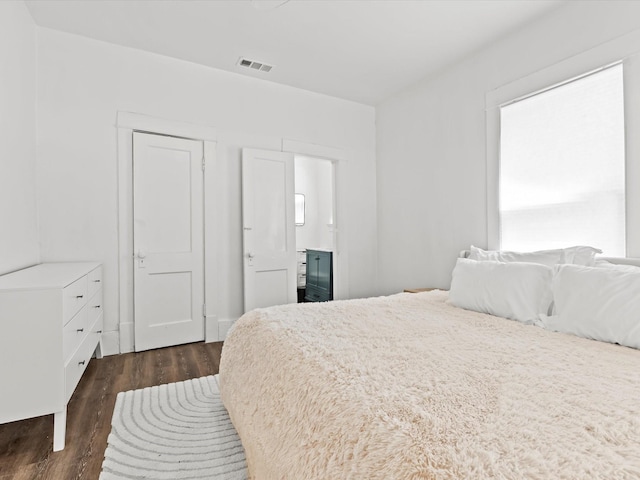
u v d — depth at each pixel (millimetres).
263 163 3678
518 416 783
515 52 2756
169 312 3209
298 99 3926
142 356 2938
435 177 3518
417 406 842
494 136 2900
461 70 3234
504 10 2516
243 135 3615
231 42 2992
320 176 6195
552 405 833
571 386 943
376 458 725
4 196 2074
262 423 1228
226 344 1844
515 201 2732
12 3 2254
